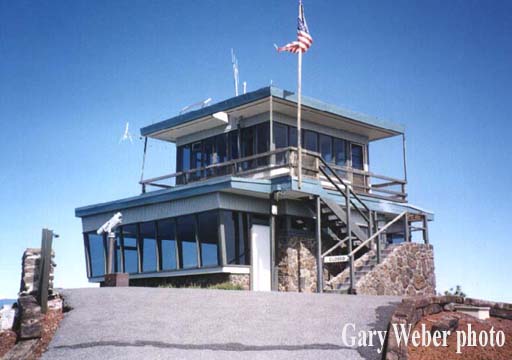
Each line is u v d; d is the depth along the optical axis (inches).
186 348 386.9
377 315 443.8
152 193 838.5
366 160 1013.2
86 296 544.1
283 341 390.6
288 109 873.5
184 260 796.6
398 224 970.1
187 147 997.8
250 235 788.0
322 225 852.0
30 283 480.1
